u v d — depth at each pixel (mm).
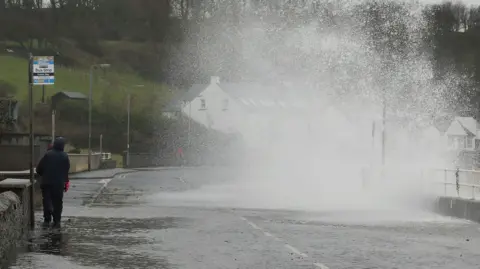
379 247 20266
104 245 20141
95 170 91938
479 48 121250
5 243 17453
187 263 16922
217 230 24672
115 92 170125
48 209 25484
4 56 190125
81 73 190500
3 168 50531
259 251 19234
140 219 28656
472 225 27281
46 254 18125
